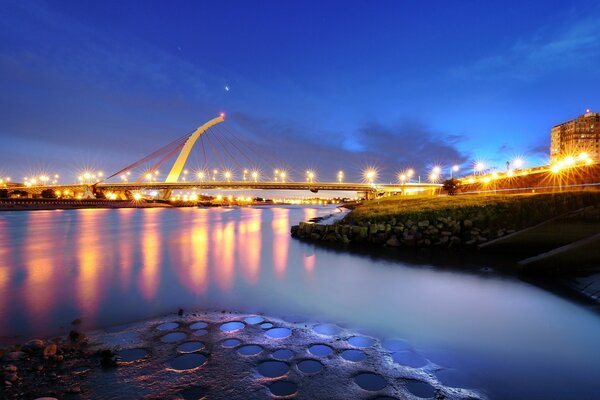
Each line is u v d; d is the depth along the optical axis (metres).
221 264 18.72
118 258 20.88
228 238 33.31
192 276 15.50
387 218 31.42
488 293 12.51
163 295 12.17
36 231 41.06
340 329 8.88
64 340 8.00
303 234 32.62
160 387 5.96
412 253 22.22
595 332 8.81
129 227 48.03
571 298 11.82
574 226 19.06
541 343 8.14
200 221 62.75
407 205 40.81
